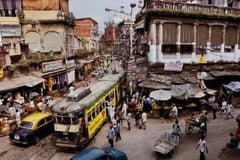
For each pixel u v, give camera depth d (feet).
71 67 120.67
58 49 112.68
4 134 61.05
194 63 85.71
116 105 82.48
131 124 67.46
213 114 70.08
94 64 196.44
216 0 98.99
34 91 88.12
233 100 82.48
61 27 111.14
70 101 53.78
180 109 72.64
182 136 57.52
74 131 49.44
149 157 48.01
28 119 56.65
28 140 52.85
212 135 57.67
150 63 81.92
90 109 54.54
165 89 74.69
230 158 46.19
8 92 74.69
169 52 82.69
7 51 79.15
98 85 72.84
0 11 102.78
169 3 80.69
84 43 179.11
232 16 87.92
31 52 103.55
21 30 105.29
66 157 48.60
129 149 51.80
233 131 59.52
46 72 96.78
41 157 48.62
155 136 58.08
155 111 71.67
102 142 55.67
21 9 105.09
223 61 90.43
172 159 46.83
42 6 108.99
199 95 71.67
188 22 82.84
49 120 59.52
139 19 99.09
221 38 89.56
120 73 100.68
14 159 47.80
